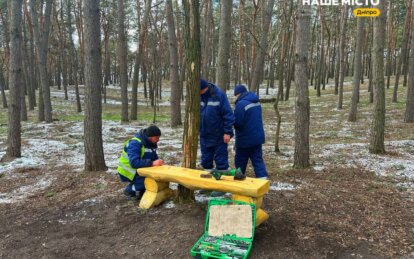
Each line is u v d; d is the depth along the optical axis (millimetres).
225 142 5117
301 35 6816
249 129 5406
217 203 4062
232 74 44156
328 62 39500
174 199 4977
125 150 5191
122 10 17375
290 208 4855
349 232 4133
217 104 5105
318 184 6102
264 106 24234
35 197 5891
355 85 15664
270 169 7273
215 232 3842
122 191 5773
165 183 5000
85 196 5688
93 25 6895
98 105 7180
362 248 3768
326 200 5234
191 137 4770
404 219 4555
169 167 4887
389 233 4133
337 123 15641
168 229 4188
